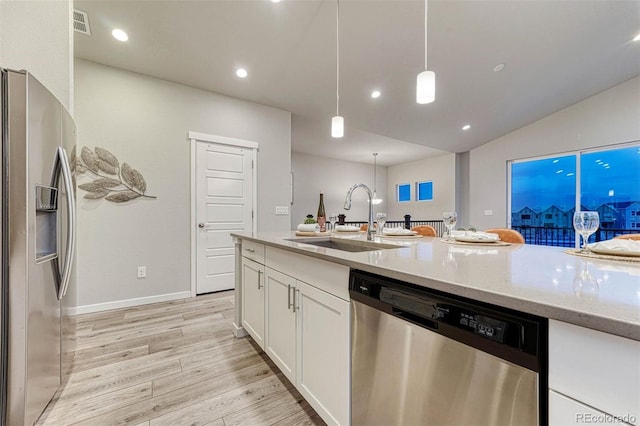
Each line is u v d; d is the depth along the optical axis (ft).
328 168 26.04
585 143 14.82
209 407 4.64
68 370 5.53
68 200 4.82
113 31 7.82
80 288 8.81
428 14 7.97
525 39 9.54
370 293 3.15
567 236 15.81
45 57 5.64
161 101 10.27
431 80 5.75
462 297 2.30
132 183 9.64
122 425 4.23
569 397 1.65
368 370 3.21
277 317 5.34
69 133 5.15
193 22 7.70
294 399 4.87
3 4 5.19
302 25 8.05
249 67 9.85
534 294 1.88
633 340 1.41
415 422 2.67
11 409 3.68
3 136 3.62
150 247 9.97
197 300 10.32
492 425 2.06
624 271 2.64
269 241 5.46
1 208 3.63
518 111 15.44
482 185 19.92
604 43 10.34
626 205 13.84
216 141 11.37
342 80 11.01
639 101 13.15
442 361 2.43
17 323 3.72
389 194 29.78
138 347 6.66
